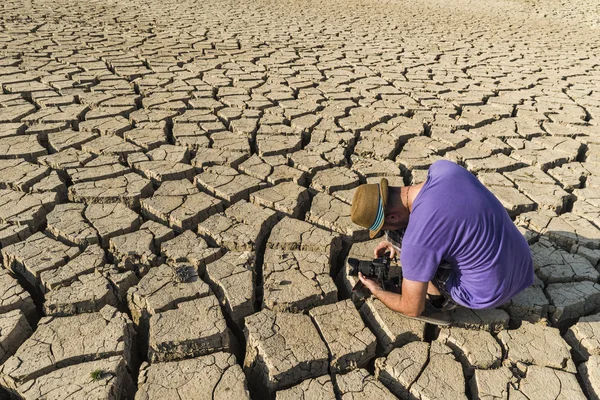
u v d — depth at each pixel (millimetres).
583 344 2377
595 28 13320
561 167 4359
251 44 8938
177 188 3594
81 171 3752
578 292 2650
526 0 18141
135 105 5371
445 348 2283
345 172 4043
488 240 1887
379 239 3146
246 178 3826
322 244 3020
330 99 5969
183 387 2023
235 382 2053
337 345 2260
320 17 12961
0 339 2180
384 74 7312
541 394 2072
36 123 4621
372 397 2039
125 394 2117
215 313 2391
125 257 2787
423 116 5477
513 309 2545
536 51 9836
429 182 1939
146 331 2461
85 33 8867
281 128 4898
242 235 3049
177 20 10984
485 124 5426
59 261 2701
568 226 3281
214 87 6215
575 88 6926
